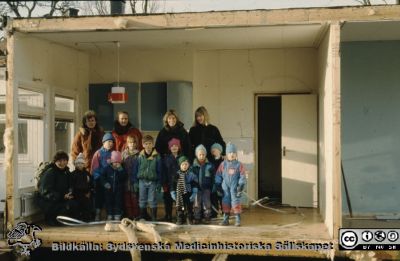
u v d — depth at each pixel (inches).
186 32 243.3
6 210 224.4
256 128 304.3
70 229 225.3
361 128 276.7
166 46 289.9
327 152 225.9
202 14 214.7
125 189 242.2
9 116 225.8
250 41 271.9
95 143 254.5
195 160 235.8
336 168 202.8
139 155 236.4
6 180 224.7
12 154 225.3
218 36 254.5
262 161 363.3
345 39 269.6
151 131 308.0
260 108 364.2
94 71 316.2
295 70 298.7
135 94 308.8
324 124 242.7
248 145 303.0
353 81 277.4
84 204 242.2
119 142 250.8
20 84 233.6
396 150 274.2
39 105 256.5
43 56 258.7
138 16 218.7
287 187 297.3
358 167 276.4
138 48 296.5
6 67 226.4
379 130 275.4
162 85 305.4
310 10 207.2
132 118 307.7
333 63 204.4
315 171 293.3
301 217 257.0
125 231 212.4
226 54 305.1
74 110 299.6
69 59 291.0
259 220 247.1
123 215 242.4
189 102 302.4
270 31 238.8
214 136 249.0
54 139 271.1
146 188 233.6
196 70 308.3
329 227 214.5
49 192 232.7
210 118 307.0
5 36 227.6
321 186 263.6
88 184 242.7
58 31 229.8
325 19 206.2
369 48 276.1
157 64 307.0
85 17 222.5
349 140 277.3
